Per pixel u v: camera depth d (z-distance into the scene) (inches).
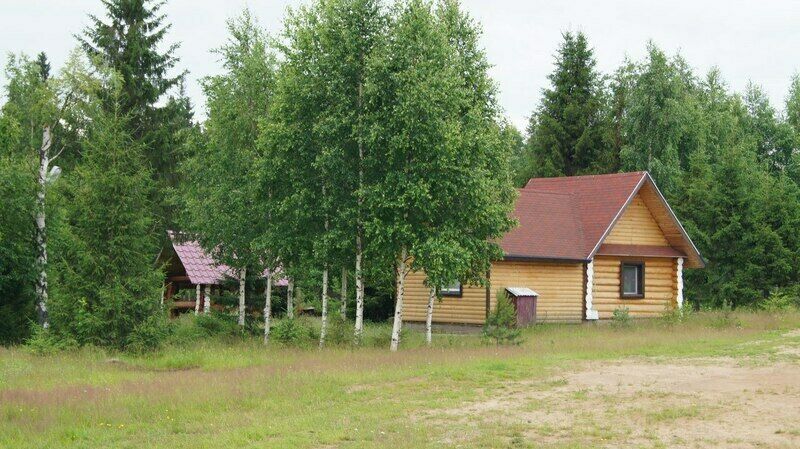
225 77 1161.4
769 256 1657.2
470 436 496.4
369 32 992.2
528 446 470.0
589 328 1228.5
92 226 955.3
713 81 2758.4
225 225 1120.2
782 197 1732.3
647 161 2058.3
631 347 932.6
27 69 1246.9
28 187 1176.8
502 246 1284.4
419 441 479.5
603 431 505.0
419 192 905.5
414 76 917.2
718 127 2260.1
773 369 745.0
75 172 1004.6
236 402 599.2
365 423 532.1
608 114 2233.0
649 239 1462.8
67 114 1237.7
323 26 987.9
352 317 1502.2
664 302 1464.1
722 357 848.3
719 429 504.4
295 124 989.2
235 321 1186.6
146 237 984.3
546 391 650.2
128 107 1524.4
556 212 1425.9
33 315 1210.6
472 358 821.2
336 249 1008.2
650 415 546.9
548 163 2177.7
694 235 1733.5
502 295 1036.5
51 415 549.0
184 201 1267.2
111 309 932.0
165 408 575.5
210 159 1165.1
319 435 498.6
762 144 2704.2
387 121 946.1
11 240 1182.9
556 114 2260.1
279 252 1034.1
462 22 1066.1
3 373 751.7
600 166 2158.0
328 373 721.0
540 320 1331.2
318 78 985.5
